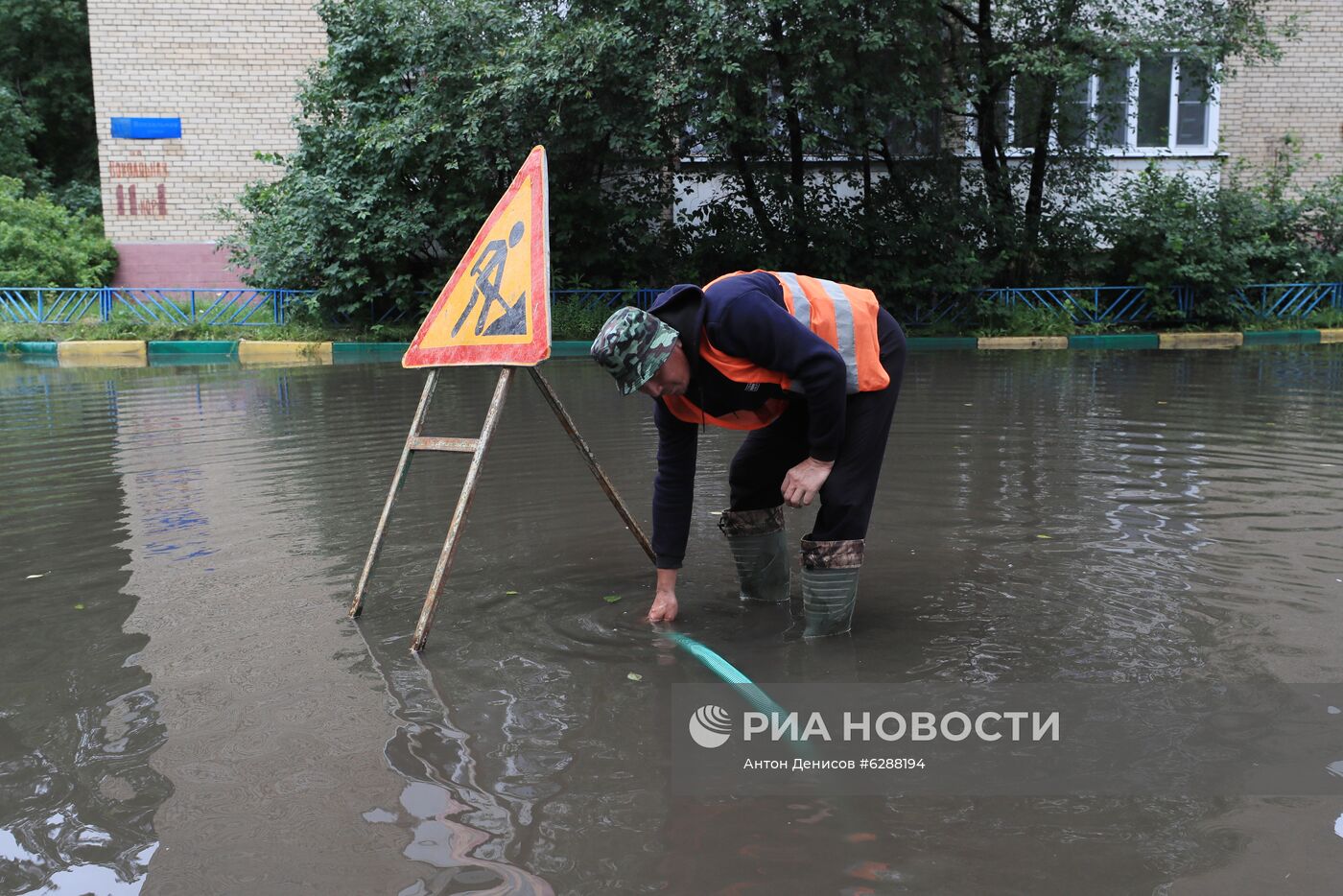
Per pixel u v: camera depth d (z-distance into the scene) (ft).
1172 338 47.39
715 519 15.47
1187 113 56.65
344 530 14.88
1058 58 45.01
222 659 10.09
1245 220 51.13
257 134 55.67
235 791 7.60
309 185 46.34
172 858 6.77
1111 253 52.31
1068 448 20.49
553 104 44.73
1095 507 15.61
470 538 14.40
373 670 9.82
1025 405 26.81
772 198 50.42
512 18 46.32
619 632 10.84
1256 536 13.82
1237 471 18.03
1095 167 51.06
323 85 48.52
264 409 27.25
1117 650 10.07
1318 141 57.98
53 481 18.22
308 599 11.89
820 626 10.64
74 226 56.03
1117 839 6.88
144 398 29.68
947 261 50.01
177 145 55.42
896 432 22.66
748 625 11.03
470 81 45.88
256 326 47.93
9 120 67.36
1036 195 51.78
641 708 8.96
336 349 44.55
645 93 43.52
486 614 11.38
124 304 49.47
